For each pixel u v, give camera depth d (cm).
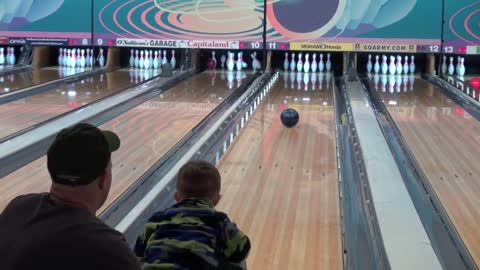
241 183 386
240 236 202
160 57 880
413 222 308
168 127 515
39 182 371
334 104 640
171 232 195
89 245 121
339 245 293
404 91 718
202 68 880
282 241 299
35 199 132
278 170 414
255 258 280
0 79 742
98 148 130
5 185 365
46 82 727
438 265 260
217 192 215
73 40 824
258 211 340
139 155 433
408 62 849
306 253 285
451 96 686
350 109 593
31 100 614
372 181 375
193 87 725
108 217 318
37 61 868
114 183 374
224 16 795
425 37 778
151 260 190
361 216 329
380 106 634
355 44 784
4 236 125
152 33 812
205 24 800
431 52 780
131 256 125
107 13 815
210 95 671
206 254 189
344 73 822
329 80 794
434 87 747
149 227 202
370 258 276
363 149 449
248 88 718
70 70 841
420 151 460
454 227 313
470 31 773
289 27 788
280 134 510
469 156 446
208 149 458
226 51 877
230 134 507
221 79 788
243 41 797
